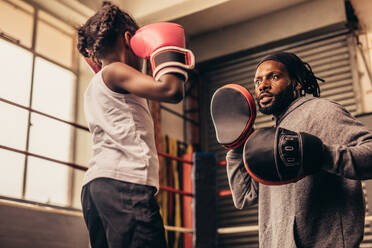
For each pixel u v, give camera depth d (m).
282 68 1.43
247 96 1.39
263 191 1.43
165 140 5.40
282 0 5.39
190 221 4.45
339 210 1.27
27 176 4.36
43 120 4.63
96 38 1.30
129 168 1.18
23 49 4.53
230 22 5.79
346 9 5.30
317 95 1.58
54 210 2.88
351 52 5.24
